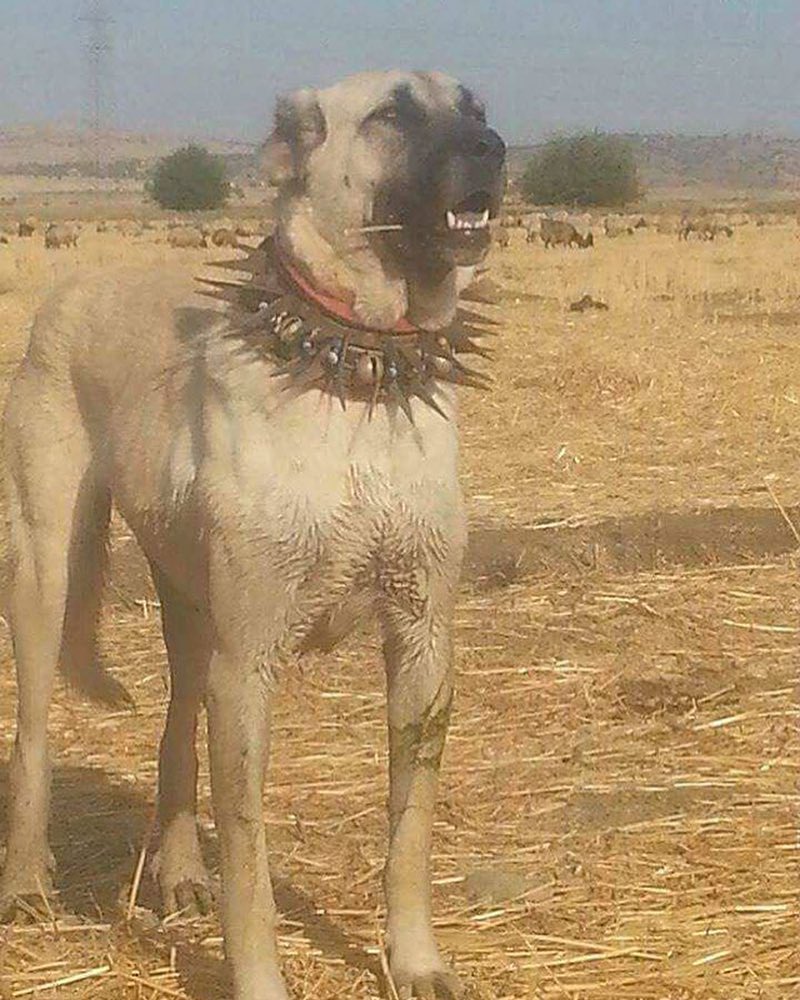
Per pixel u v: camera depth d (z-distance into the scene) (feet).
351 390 11.47
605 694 15.96
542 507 21.88
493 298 12.02
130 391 12.41
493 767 14.69
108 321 12.78
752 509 21.11
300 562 11.43
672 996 11.91
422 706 11.78
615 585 18.45
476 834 13.69
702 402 29.43
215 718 11.54
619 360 33.65
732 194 266.77
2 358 35.55
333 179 11.49
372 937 12.41
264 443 11.41
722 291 53.11
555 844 13.52
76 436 12.90
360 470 11.41
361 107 11.49
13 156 298.56
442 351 11.65
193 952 12.36
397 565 11.58
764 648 16.96
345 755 14.98
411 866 11.82
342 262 11.48
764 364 33.68
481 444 26.27
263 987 11.45
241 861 11.50
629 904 12.76
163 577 12.88
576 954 12.25
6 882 12.89
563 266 66.03
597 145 157.79
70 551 12.90
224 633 11.51
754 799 14.14
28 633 12.91
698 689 15.98
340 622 11.74
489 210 11.47
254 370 11.50
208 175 155.43
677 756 14.85
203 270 12.82
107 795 14.47
